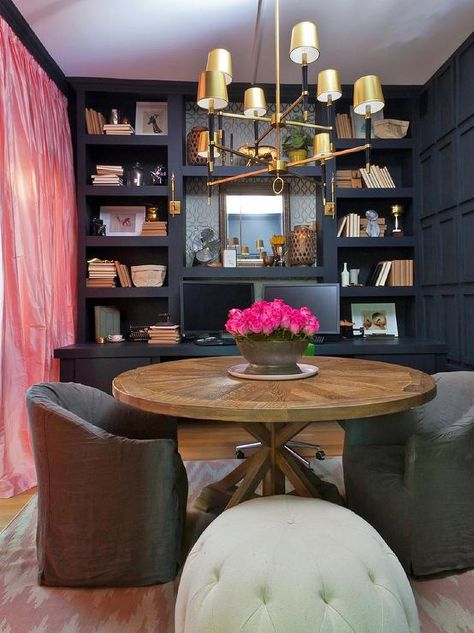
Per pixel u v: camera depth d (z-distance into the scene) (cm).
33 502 199
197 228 363
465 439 139
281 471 161
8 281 221
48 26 257
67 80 322
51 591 135
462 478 140
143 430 176
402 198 354
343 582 85
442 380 182
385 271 350
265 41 276
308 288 326
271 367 161
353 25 260
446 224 308
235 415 112
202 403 118
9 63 230
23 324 241
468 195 282
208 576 90
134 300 363
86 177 334
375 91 182
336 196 343
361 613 81
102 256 361
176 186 336
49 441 134
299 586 83
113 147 350
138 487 136
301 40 176
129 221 357
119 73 316
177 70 313
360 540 97
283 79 326
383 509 143
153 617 124
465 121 283
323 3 239
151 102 353
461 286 291
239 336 160
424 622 119
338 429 303
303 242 347
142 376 161
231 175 339
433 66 311
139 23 256
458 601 128
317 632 77
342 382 146
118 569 135
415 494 137
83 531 135
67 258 312
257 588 84
